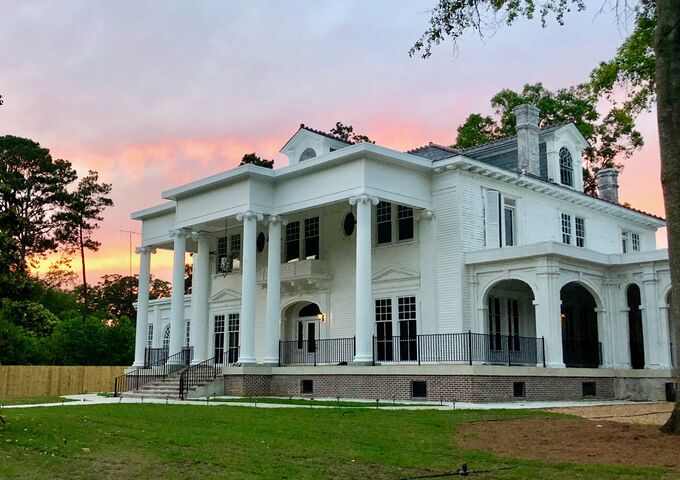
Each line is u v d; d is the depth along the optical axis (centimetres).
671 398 2733
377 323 3075
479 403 2295
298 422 1644
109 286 9212
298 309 3519
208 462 1116
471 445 1296
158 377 3167
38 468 1073
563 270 2772
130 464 1105
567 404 2362
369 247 2722
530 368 2512
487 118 5500
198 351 3381
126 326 5431
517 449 1242
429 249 2925
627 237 3984
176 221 3450
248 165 3008
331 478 1001
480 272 2839
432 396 2425
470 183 2955
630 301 3238
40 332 1591
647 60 2522
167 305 5084
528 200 3259
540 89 5281
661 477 972
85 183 6844
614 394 2858
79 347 5056
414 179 2922
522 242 3167
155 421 1678
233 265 3812
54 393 3994
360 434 1435
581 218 3619
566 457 1151
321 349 3253
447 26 1966
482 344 2767
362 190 2731
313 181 2944
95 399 2795
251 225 3030
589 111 5184
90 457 1163
